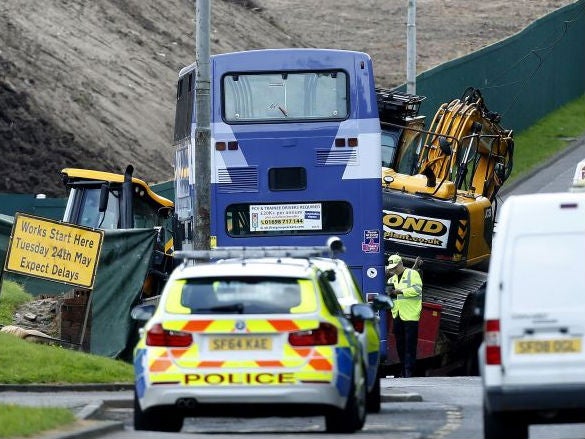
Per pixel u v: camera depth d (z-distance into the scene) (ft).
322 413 169.89
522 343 156.97
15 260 279.28
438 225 341.00
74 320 291.17
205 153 291.17
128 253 293.02
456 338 333.42
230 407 168.35
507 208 159.53
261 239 297.53
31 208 423.23
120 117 526.98
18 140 461.78
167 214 337.52
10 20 541.75
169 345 169.48
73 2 610.65
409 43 541.75
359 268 296.92
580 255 157.58
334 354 169.89
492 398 156.56
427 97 650.84
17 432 158.10
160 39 645.10
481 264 366.02
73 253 280.10
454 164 364.79
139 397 171.12
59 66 528.22
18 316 305.12
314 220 297.74
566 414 157.99
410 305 311.68
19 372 243.81
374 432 184.55
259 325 168.66
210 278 173.17
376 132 296.30
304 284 172.96
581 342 156.25
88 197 328.49
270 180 297.94
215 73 298.35
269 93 298.35
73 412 191.52
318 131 296.51
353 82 296.71
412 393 248.93
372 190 296.30
